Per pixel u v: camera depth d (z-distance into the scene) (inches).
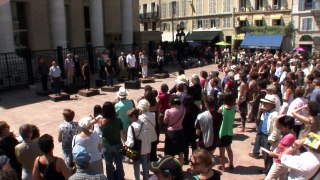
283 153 195.8
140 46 1215.6
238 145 366.3
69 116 259.9
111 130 252.4
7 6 807.1
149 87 343.9
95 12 1075.3
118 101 308.3
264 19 1638.8
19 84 783.1
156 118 303.4
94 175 178.4
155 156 283.9
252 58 1004.6
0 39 813.9
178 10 1989.4
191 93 368.2
